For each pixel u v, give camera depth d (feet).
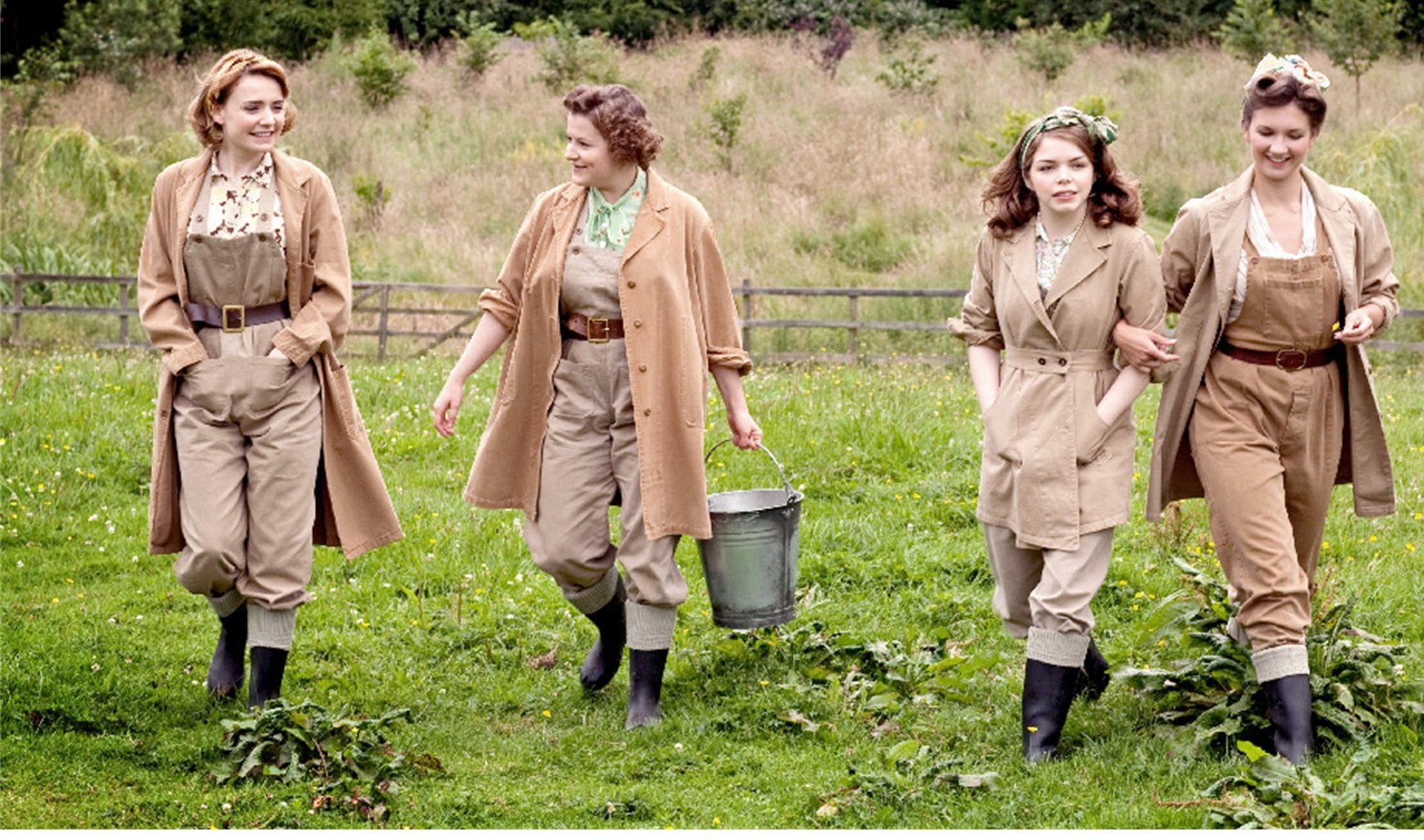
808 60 91.56
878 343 50.47
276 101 16.08
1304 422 15.55
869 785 14.25
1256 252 15.31
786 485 17.33
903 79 83.35
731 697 17.20
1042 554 15.92
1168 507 23.06
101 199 62.08
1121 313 15.44
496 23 105.40
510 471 16.85
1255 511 15.23
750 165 72.74
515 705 17.51
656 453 16.16
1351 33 78.59
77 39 86.33
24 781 14.75
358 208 67.62
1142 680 16.15
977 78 86.22
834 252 61.46
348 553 16.85
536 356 16.62
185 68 90.63
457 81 88.07
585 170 16.11
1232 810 13.35
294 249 16.31
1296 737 14.67
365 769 14.79
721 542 17.02
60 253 57.41
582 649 19.38
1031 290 15.37
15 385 34.35
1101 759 15.12
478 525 24.77
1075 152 15.05
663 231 16.34
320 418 16.58
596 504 16.63
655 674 16.65
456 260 61.57
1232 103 78.95
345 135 77.51
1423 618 19.93
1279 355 15.43
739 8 104.68
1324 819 12.97
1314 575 16.97
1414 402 35.91
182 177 16.31
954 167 70.44
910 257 59.98
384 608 21.13
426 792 14.60
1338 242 15.28
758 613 17.21
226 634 17.29
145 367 38.81
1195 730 15.35
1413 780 14.25
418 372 39.60
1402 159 62.28
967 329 16.25
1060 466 15.25
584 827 13.85
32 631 19.57
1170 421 15.78
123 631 19.83
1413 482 26.73
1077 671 15.44
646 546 16.39
